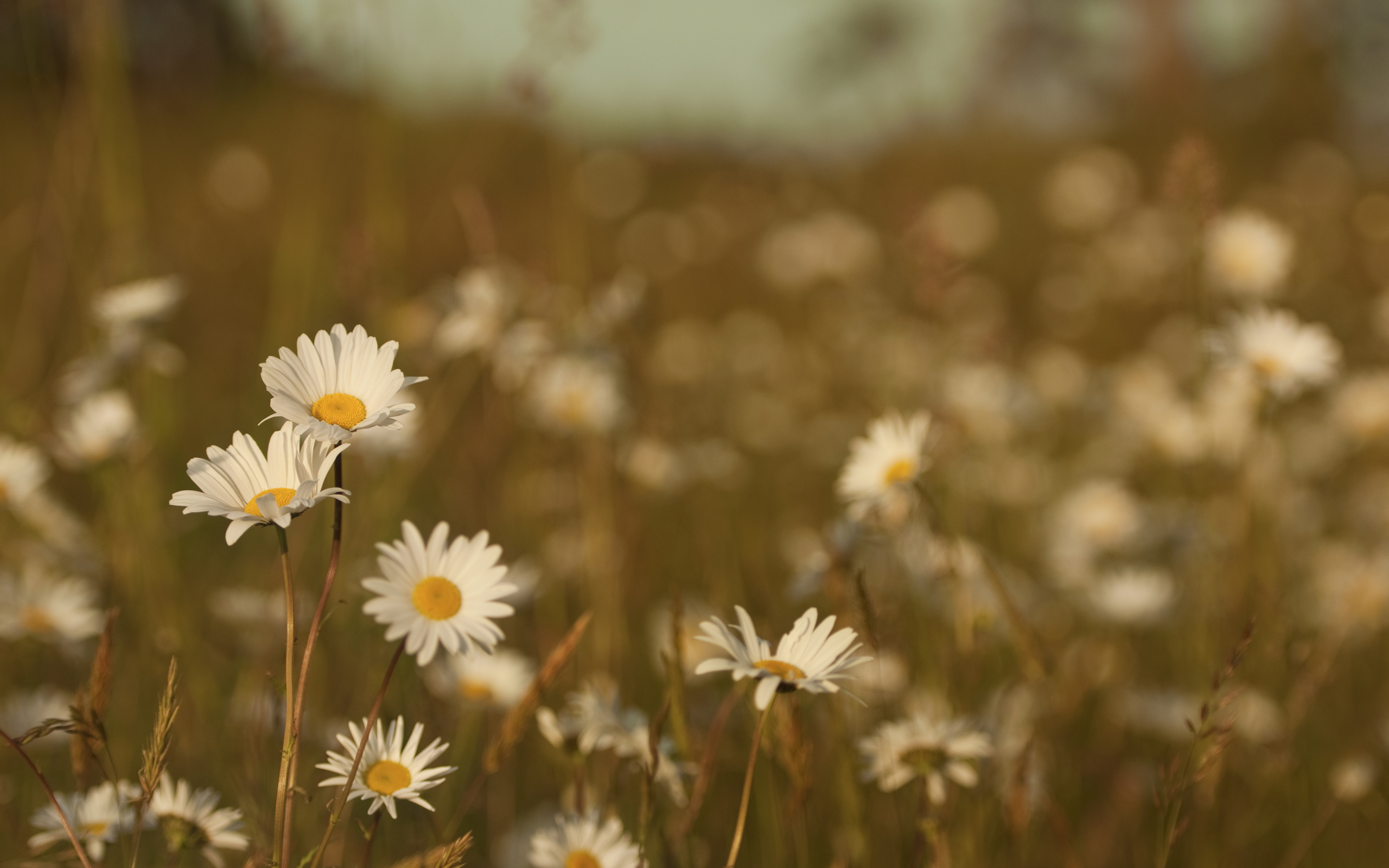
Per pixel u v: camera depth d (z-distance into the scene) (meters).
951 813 1.31
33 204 2.24
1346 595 1.84
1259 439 1.78
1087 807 1.56
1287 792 1.57
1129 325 4.40
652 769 1.15
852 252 4.40
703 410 3.20
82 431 1.52
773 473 2.89
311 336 2.22
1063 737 1.54
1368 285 4.78
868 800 1.36
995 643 1.50
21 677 1.38
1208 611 1.69
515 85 1.91
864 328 3.66
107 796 1.14
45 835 1.13
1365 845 1.54
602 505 1.82
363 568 1.45
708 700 1.52
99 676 1.13
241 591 1.52
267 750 1.30
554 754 1.41
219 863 1.14
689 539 2.12
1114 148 6.56
